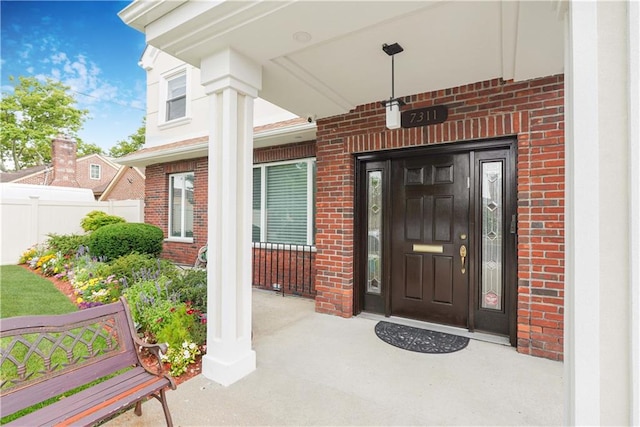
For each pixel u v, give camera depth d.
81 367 1.88
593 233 1.31
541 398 2.43
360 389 2.56
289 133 5.31
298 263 5.72
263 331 3.82
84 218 9.06
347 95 3.80
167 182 8.48
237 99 2.78
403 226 4.16
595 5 1.32
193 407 2.30
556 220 3.02
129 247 6.47
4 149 21.69
